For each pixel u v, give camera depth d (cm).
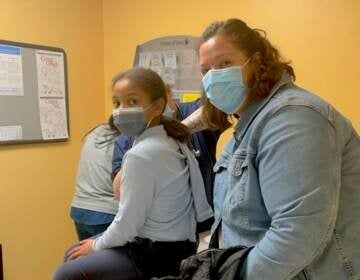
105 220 219
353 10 223
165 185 144
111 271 140
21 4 251
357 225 97
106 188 222
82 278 138
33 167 264
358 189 98
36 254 269
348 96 228
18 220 256
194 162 156
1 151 244
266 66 107
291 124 91
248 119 109
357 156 99
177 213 149
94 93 305
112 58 309
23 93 254
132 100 150
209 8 267
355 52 224
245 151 105
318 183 86
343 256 95
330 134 91
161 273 145
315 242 86
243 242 105
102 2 309
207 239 173
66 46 281
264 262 90
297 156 88
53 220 279
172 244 146
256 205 101
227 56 108
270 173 92
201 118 167
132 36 299
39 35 263
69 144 288
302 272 94
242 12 256
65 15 279
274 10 246
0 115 241
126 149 187
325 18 231
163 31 286
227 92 110
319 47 234
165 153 145
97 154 227
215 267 99
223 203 115
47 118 270
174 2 280
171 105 194
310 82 239
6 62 243
